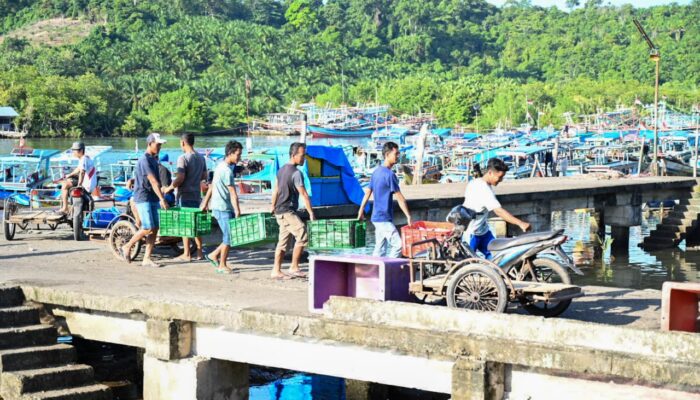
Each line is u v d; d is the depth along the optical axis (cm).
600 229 2902
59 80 12519
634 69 18012
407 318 898
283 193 1218
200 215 1332
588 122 10981
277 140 10981
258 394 1277
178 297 1067
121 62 15612
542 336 829
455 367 837
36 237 1761
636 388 777
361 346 906
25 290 1155
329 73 17850
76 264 1388
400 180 4225
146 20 19725
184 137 1430
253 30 18762
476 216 1020
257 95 15575
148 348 1030
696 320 908
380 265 945
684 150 7550
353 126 11250
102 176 4056
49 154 3403
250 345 980
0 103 11712
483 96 14050
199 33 17912
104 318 1102
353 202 1956
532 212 2559
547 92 14038
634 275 2455
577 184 2981
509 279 920
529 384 829
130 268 1343
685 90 14925
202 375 1001
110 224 1589
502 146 5984
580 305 1035
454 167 5709
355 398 1203
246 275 1277
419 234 1022
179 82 14962
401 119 12006
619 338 797
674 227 3014
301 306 1005
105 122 12538
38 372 1044
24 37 18988
